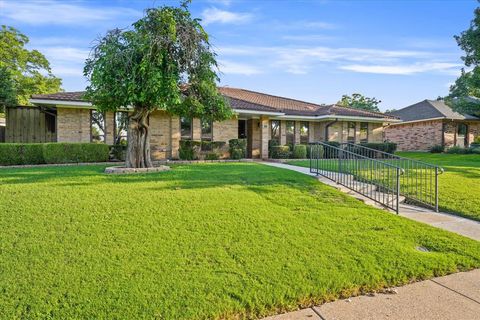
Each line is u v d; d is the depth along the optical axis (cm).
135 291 310
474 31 1945
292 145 1936
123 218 486
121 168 933
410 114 2898
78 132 1462
